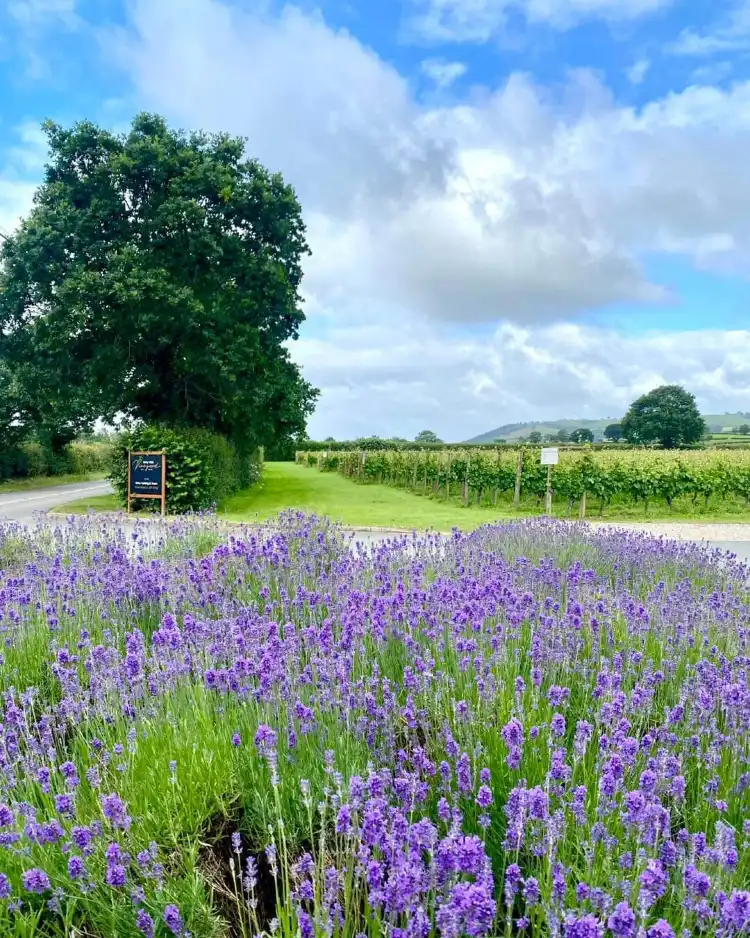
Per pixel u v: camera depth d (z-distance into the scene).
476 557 8.23
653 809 2.69
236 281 27.75
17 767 3.52
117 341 24.77
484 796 2.81
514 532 11.37
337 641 5.04
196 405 28.33
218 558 7.60
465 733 3.75
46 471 46.38
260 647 4.40
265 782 3.29
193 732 3.74
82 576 6.80
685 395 81.69
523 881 2.38
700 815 3.30
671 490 23.03
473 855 2.16
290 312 29.94
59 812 2.92
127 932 2.58
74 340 24.69
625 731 3.56
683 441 80.50
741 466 23.77
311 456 60.19
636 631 5.51
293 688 4.11
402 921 2.50
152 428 22.91
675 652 5.34
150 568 7.05
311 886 2.54
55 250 25.03
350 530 16.67
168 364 27.19
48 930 2.66
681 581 7.81
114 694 4.17
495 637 4.77
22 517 20.62
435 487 29.88
